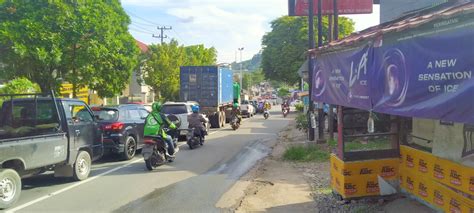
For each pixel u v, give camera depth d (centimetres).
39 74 1789
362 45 572
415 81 435
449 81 385
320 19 1582
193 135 1600
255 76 14638
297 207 748
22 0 1700
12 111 977
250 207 755
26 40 1634
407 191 689
